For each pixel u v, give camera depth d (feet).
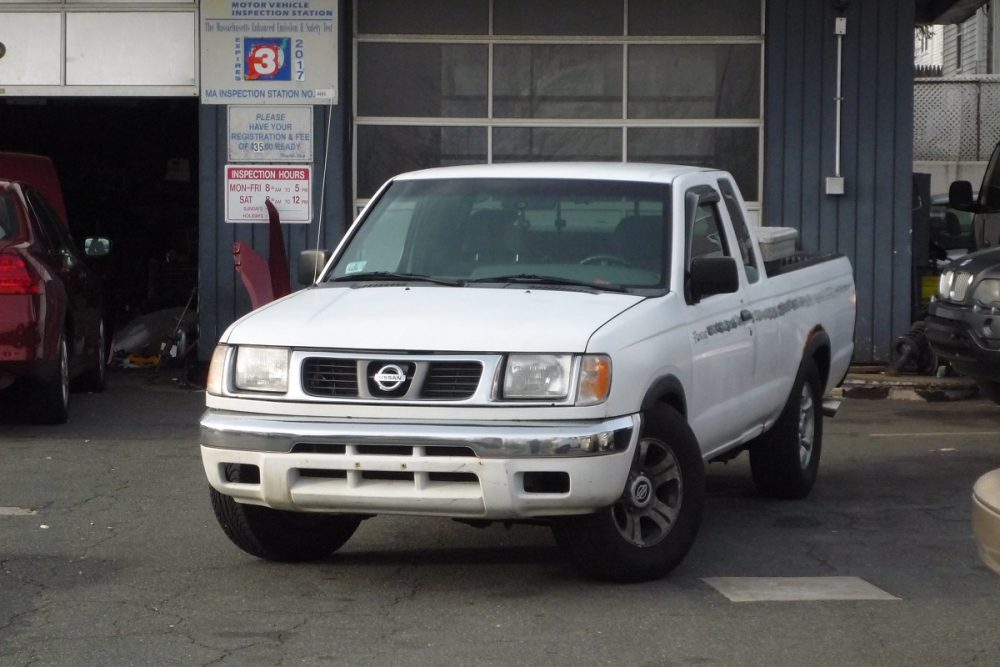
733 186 28.73
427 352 21.13
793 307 29.73
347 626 20.51
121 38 52.06
